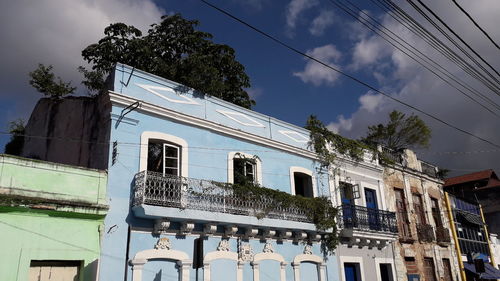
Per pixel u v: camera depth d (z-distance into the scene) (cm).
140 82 1281
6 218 934
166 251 1180
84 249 1030
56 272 1002
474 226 2786
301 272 1549
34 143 1523
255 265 1390
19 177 967
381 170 2080
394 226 1914
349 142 1955
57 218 1008
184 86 1393
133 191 1162
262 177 1545
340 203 1809
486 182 3438
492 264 2831
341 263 1688
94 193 1080
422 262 2111
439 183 2553
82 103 1362
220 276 1288
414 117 3006
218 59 1962
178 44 1970
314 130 1833
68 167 1052
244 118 1564
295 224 1500
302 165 1717
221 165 1416
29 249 948
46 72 1845
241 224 1340
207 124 1400
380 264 1897
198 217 1220
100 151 1193
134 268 1102
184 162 1305
